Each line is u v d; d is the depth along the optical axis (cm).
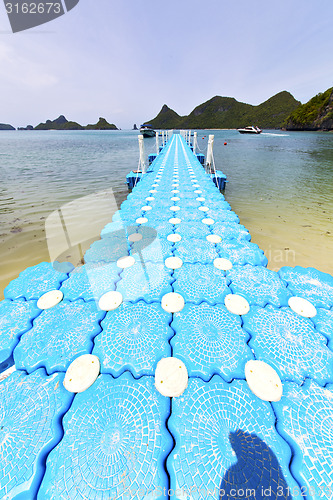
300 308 227
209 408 146
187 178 773
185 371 168
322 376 168
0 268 436
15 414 146
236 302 234
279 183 1127
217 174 946
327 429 137
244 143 3512
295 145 3159
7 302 242
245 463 122
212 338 194
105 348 187
